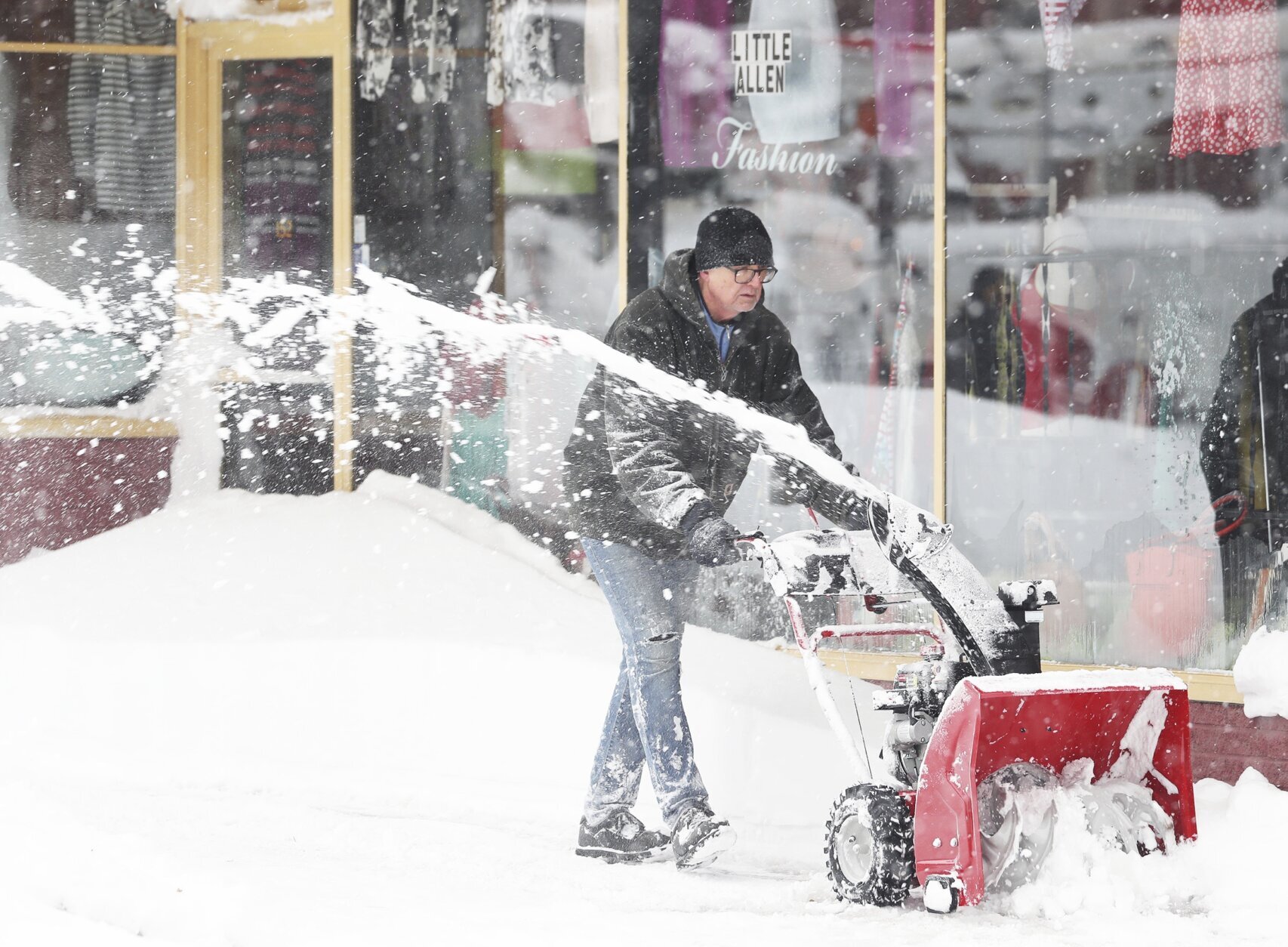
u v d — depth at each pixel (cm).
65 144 3412
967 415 2761
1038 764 1596
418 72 3375
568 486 1872
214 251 3428
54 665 2547
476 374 3316
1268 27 2559
